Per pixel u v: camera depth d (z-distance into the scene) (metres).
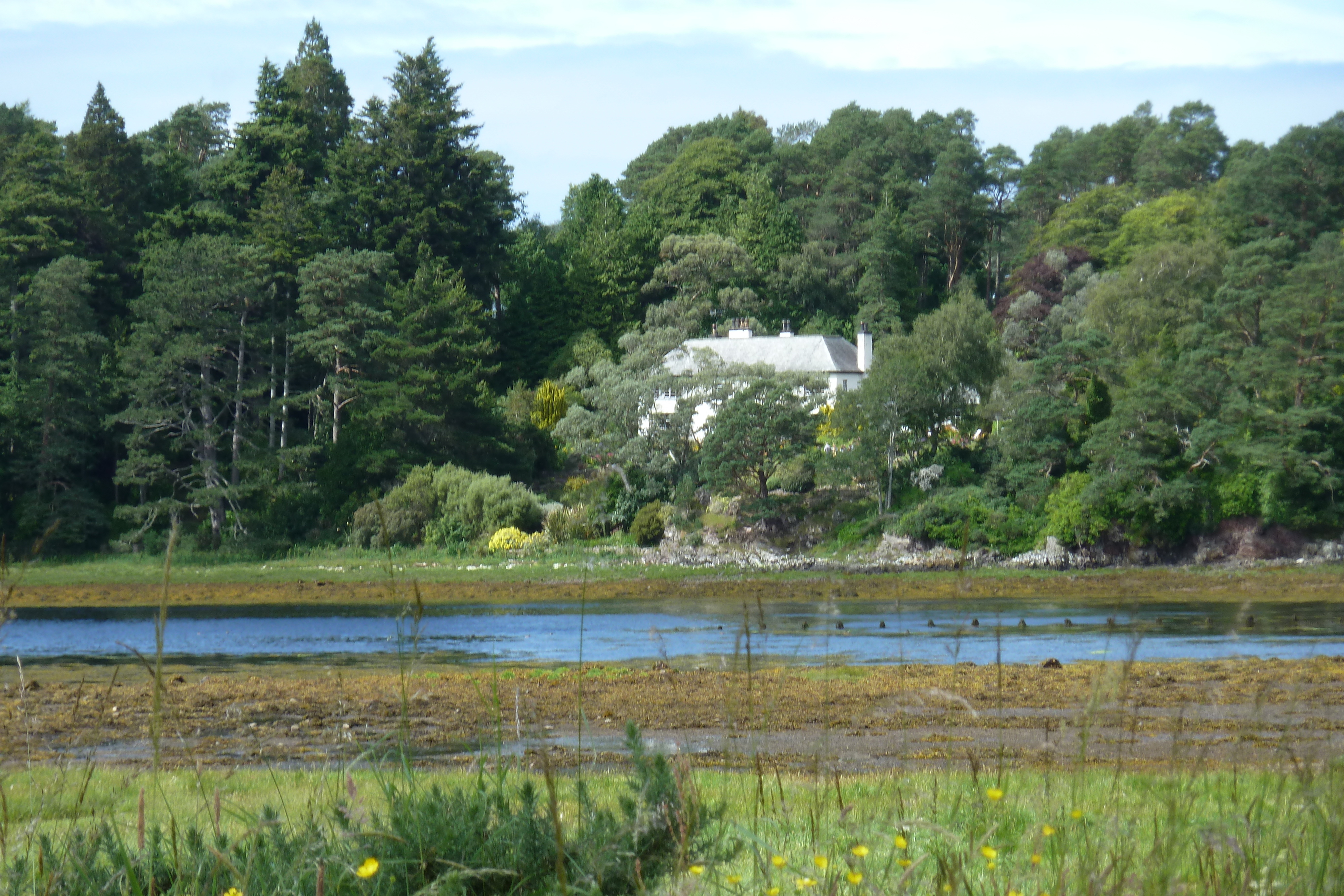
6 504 80.19
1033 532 67.81
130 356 79.62
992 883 5.76
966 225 148.00
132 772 10.09
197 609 54.59
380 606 55.19
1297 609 47.09
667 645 35.19
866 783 10.45
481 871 5.33
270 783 11.33
